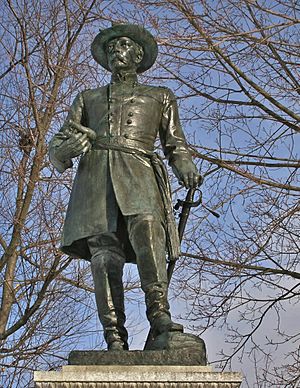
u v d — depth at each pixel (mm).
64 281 12203
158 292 6023
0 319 11812
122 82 6875
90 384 5324
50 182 11867
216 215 7102
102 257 6203
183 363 5504
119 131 6547
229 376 5355
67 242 6281
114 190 6250
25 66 11789
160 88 6875
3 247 11969
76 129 6441
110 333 6047
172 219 6332
